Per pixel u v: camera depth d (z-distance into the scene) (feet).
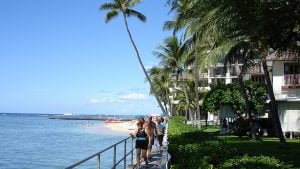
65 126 373.81
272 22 40.83
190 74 209.87
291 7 39.65
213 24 44.91
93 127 349.00
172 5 46.39
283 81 121.90
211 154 32.63
